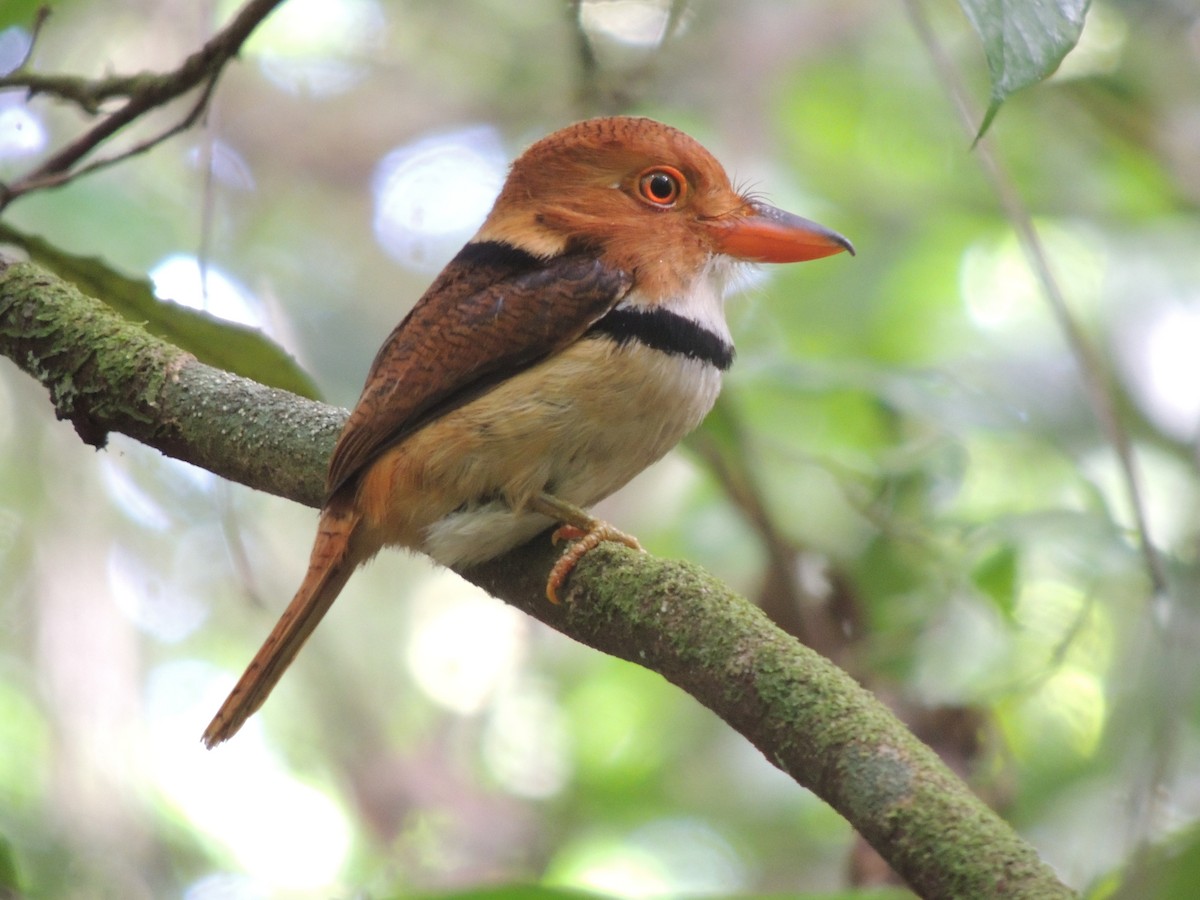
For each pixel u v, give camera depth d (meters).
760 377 9.16
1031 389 11.69
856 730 4.27
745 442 8.65
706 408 6.14
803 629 8.48
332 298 12.82
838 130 13.38
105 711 11.75
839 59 13.02
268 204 12.90
